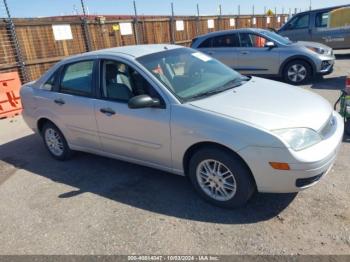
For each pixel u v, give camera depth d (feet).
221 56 32.68
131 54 13.21
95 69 13.84
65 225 11.16
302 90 13.16
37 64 34.71
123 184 13.61
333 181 12.28
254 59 31.22
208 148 10.84
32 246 10.28
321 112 11.05
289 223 10.19
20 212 12.24
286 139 9.65
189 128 10.91
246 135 9.91
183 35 58.34
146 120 11.98
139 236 10.25
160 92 11.78
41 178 14.93
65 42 37.60
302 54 29.30
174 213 11.28
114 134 13.34
